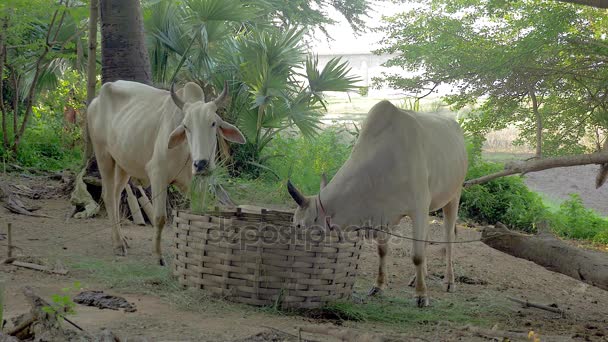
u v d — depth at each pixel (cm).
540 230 553
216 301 482
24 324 369
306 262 477
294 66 1207
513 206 1216
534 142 961
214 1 1064
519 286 693
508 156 1716
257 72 1157
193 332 405
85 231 739
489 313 550
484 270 752
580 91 877
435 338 441
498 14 1002
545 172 1930
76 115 1369
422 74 998
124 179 677
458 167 610
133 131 628
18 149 1166
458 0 1045
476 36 973
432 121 608
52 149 1266
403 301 555
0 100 1145
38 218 793
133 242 704
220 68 1216
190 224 505
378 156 536
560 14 893
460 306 559
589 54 882
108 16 859
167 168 602
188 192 621
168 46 1118
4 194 848
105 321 415
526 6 959
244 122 1216
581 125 922
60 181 1044
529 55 877
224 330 414
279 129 1274
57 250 631
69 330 372
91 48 909
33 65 1230
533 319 545
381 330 454
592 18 944
